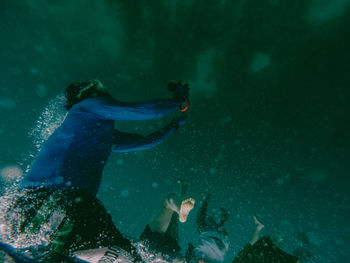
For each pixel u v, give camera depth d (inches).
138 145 60.4
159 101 51.1
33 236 36.5
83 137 43.7
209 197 116.2
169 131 63.8
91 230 39.9
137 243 76.7
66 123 44.7
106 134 47.4
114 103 46.8
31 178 39.1
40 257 32.4
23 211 36.8
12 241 35.4
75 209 38.8
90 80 49.6
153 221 86.5
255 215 108.7
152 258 70.7
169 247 82.3
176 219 91.4
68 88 48.7
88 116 45.8
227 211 113.0
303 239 175.9
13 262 26.0
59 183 39.0
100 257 41.9
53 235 37.0
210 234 99.7
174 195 87.0
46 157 40.8
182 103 57.3
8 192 39.0
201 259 92.0
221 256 95.3
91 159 43.6
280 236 132.0
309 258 167.6
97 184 44.4
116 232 44.9
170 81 60.7
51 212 37.7
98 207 42.4
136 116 48.4
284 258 61.2
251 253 65.1
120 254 44.3
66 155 41.1
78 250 38.3
